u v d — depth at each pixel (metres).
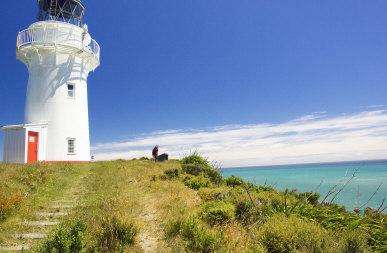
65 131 37.91
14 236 11.38
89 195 18.03
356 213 14.32
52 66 38.69
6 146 34.81
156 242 10.64
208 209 12.66
